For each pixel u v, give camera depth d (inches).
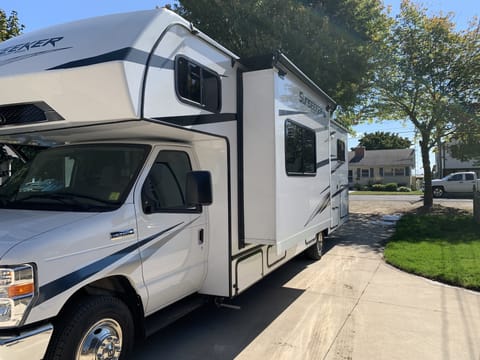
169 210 139.3
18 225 106.7
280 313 192.9
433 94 628.1
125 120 113.3
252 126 169.0
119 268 117.0
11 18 350.3
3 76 117.6
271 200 165.5
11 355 91.7
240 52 463.8
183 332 169.5
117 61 107.2
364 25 524.1
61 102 114.9
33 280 95.3
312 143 230.5
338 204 348.2
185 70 134.5
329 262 304.3
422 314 192.4
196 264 153.5
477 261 284.2
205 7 466.6
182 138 152.9
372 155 1809.8
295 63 467.5
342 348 154.9
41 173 145.9
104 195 128.0
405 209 684.1
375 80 614.9
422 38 602.5
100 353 114.4
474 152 628.4
